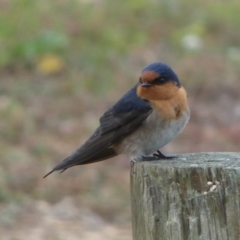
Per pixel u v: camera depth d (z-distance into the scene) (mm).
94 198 12164
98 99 16156
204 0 23422
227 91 17078
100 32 19469
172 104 7023
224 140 14828
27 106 15664
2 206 11625
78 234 10891
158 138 7102
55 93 16344
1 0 20438
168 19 21328
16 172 12672
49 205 11859
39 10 20172
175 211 5375
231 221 5215
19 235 10695
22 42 18219
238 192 5207
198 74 17703
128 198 12227
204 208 5281
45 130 14695
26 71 17438
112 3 21562
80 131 14695
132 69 17797
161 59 18578
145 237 5570
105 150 7352
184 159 5930
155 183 5461
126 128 7082
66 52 18172
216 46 20047
